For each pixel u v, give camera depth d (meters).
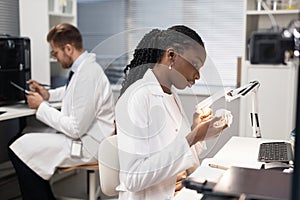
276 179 0.90
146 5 4.30
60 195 3.27
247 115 3.13
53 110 2.63
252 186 0.86
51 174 2.65
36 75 3.49
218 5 3.99
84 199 3.18
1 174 3.39
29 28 3.44
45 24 3.43
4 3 3.46
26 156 2.67
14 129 3.51
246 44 3.38
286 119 3.17
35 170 2.67
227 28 3.99
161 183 1.34
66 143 2.61
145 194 1.35
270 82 3.20
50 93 3.08
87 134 1.79
